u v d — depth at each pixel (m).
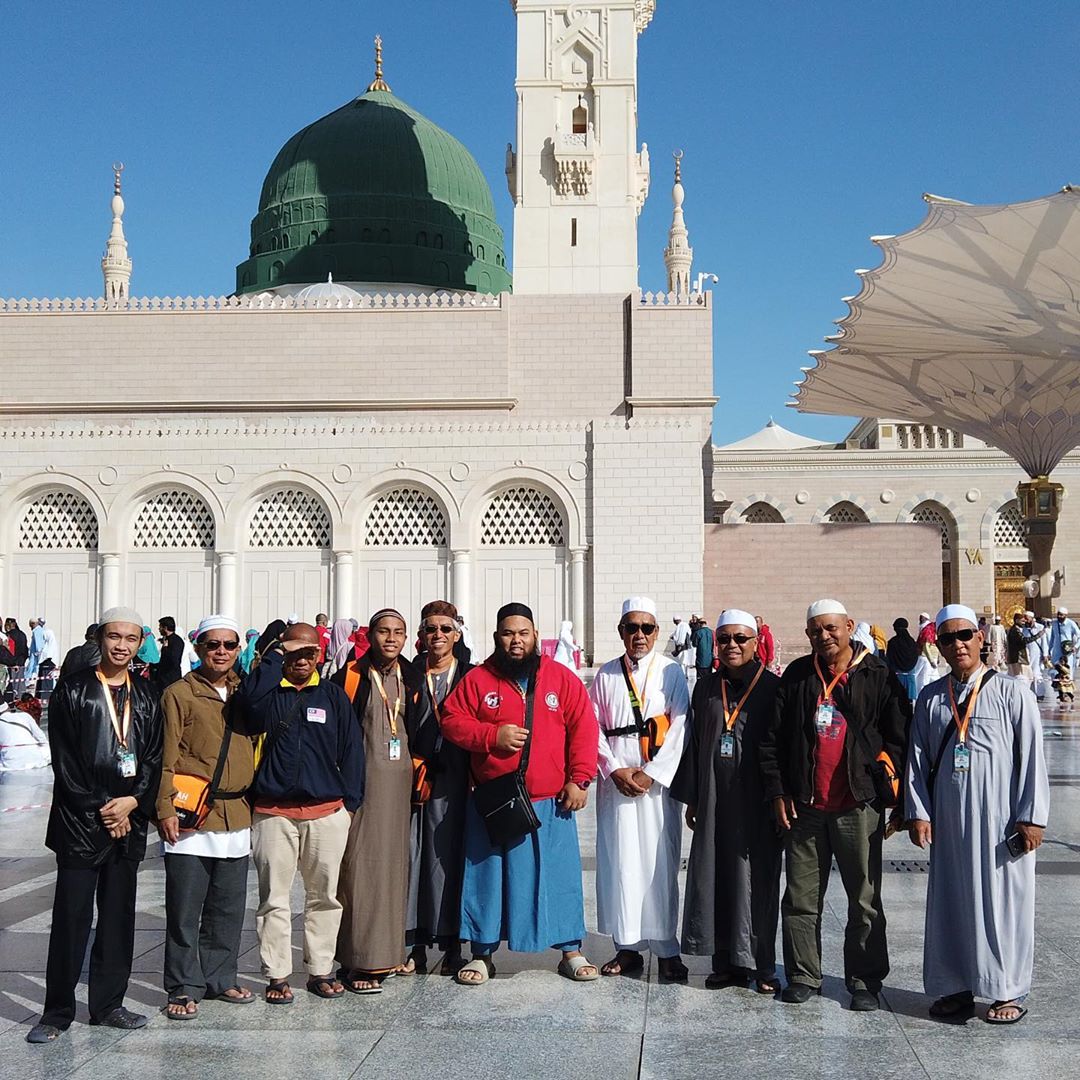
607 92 53.12
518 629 8.22
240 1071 6.43
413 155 62.81
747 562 44.25
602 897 8.45
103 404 48.09
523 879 8.09
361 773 7.94
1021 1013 7.21
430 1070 6.41
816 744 7.61
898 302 37.06
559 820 8.25
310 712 7.79
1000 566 66.56
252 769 7.79
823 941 9.03
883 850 12.62
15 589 41.50
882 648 26.02
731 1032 7.02
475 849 8.20
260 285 61.91
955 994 7.32
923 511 67.50
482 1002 7.67
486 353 48.44
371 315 48.47
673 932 8.24
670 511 41.00
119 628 7.30
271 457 41.25
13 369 48.34
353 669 8.41
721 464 67.56
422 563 41.53
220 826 7.66
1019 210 30.23
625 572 41.00
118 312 48.38
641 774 8.21
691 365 48.25
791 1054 6.62
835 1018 7.28
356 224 61.50
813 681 7.72
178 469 41.22
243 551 41.47
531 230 52.66
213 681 7.91
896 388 45.28
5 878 11.39
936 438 72.00
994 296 35.31
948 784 7.39
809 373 45.22
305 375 48.34
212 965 7.75
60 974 7.06
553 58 53.34
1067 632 34.53
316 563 41.44
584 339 48.88
